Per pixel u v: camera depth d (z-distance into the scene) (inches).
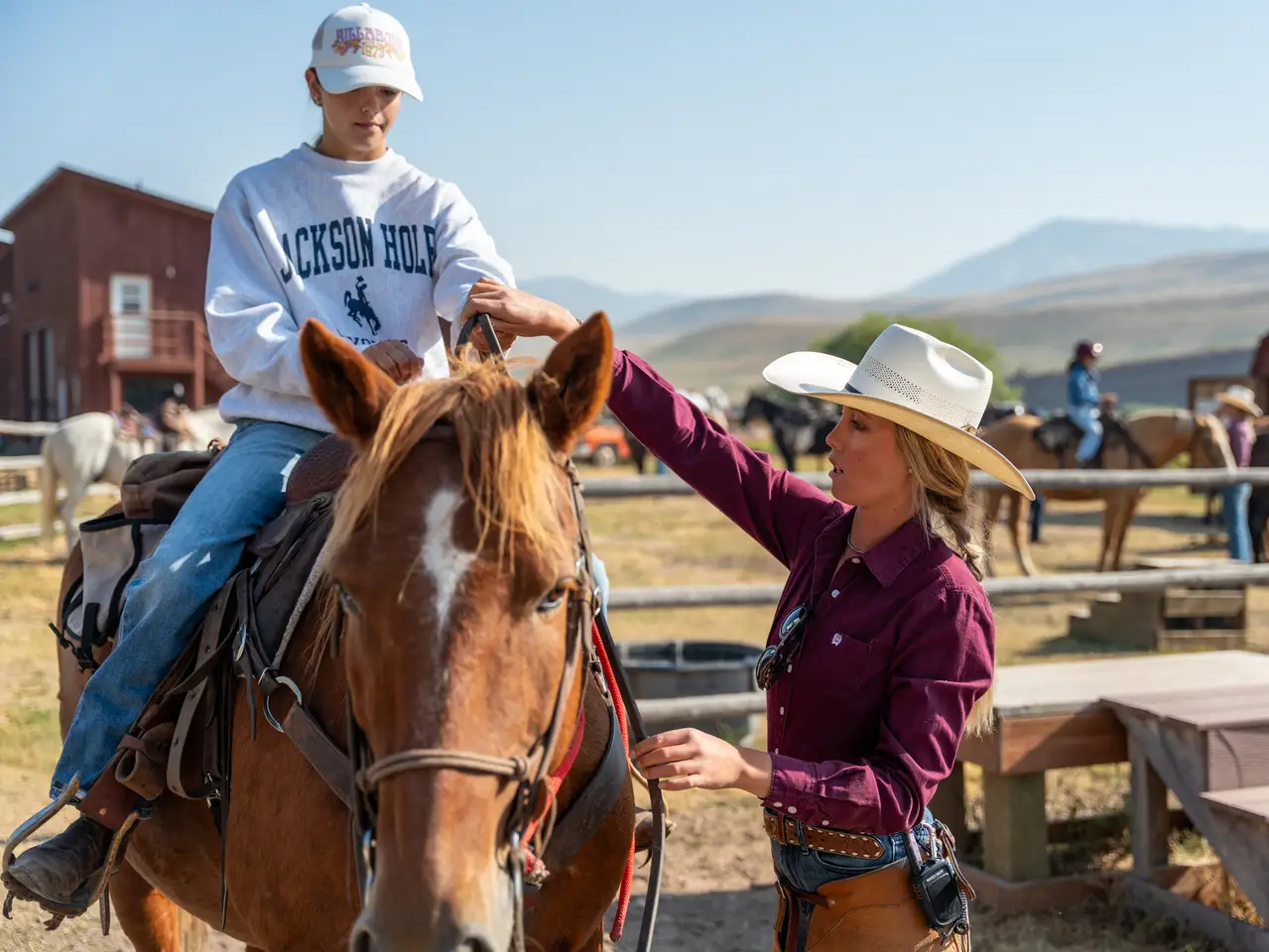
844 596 86.0
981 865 176.4
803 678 86.0
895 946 84.9
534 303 88.3
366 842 62.4
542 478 63.1
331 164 102.4
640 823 101.0
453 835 56.2
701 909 166.2
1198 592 354.3
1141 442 486.6
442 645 58.7
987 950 150.4
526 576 60.7
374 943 54.4
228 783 83.0
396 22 103.1
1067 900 164.6
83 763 88.6
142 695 89.4
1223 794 146.9
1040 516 620.1
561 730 70.7
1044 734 162.2
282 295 100.7
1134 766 162.6
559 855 80.9
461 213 105.7
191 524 91.0
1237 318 7701.8
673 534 666.2
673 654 255.8
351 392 66.9
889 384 86.7
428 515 61.3
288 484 91.9
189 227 1136.8
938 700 79.0
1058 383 3718.0
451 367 77.2
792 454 967.0
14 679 285.4
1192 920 153.9
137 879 108.2
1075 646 357.4
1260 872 140.6
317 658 77.6
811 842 84.8
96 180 1092.5
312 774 75.6
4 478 800.3
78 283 1101.7
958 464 84.7
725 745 73.6
